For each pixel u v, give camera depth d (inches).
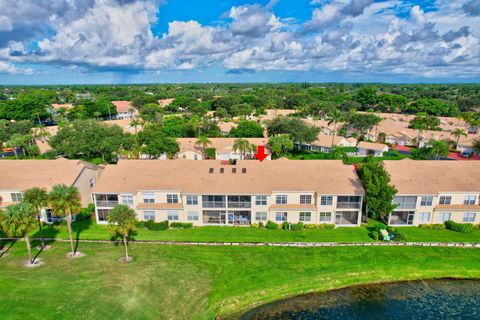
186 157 2984.7
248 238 1611.7
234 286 1270.9
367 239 1599.4
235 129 3575.3
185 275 1321.4
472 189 1716.3
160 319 1102.4
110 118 5905.5
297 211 1711.4
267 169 1861.5
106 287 1226.0
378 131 4077.3
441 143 2886.3
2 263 1381.6
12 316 1070.4
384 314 1180.5
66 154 2928.2
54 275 1295.5
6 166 1921.8
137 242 1576.0
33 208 1360.7
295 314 1168.2
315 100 6702.8
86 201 1973.4
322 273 1358.3
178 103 6638.8
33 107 5078.7
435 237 1621.6
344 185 1740.9
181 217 1749.5
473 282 1343.5
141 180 1796.3
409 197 1724.9
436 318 1165.7
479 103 6033.5
